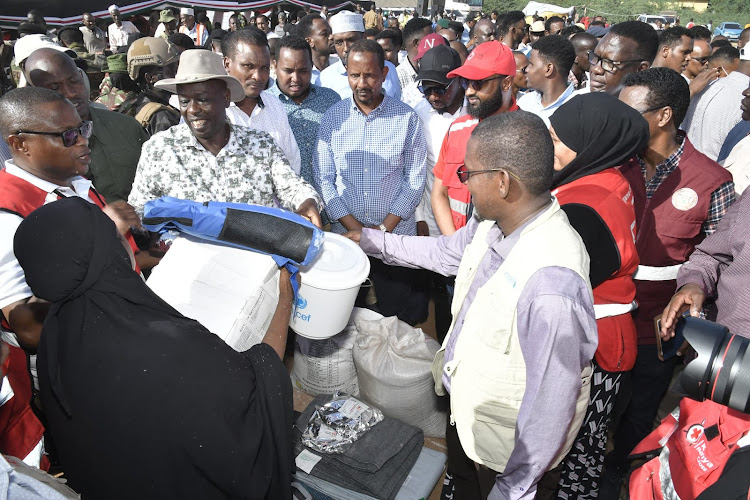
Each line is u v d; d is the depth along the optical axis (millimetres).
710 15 41500
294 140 3293
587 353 1461
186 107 2258
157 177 2408
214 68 2273
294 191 2428
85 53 7242
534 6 25328
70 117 1923
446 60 3277
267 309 1766
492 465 1756
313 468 2334
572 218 1710
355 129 3178
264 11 13336
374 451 2355
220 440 1204
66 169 1968
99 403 1187
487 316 1607
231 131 2451
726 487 1105
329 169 3266
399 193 3277
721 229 1945
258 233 1754
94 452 1224
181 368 1193
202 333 1277
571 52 3461
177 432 1183
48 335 1243
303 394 2961
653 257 2340
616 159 1817
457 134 3025
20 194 1821
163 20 11805
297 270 1870
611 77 3344
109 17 11594
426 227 3590
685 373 1158
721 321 1816
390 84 4758
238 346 1680
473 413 1716
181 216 1746
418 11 20672
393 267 3516
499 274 1580
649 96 2164
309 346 2893
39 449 1758
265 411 1305
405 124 3182
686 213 2262
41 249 1186
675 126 2246
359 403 2600
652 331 2379
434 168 3254
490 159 1507
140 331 1207
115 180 2969
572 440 1770
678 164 2271
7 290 1669
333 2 14328
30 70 2574
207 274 1732
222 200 2455
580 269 1482
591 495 2209
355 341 2838
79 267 1203
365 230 2369
